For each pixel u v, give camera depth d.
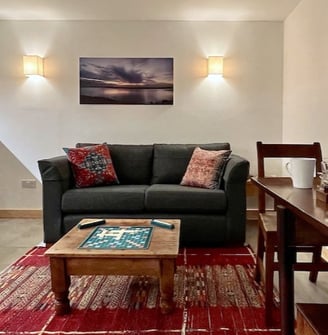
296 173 1.53
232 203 3.07
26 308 2.03
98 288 2.28
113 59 4.09
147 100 4.13
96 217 3.12
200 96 4.13
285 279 0.95
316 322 0.89
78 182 3.35
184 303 2.07
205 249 3.06
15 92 4.15
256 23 4.06
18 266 2.67
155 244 2.01
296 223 0.94
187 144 3.92
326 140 2.89
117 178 3.64
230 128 4.15
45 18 4.01
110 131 4.17
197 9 3.71
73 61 4.11
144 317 1.92
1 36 4.10
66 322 1.87
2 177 4.22
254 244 3.18
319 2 3.01
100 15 3.91
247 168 3.04
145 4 3.57
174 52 4.09
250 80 4.11
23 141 4.20
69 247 1.97
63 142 4.18
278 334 1.75
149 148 3.82
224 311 1.98
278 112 4.13
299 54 3.54
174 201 3.07
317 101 3.08
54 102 4.15
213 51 4.09
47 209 3.12
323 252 2.82
